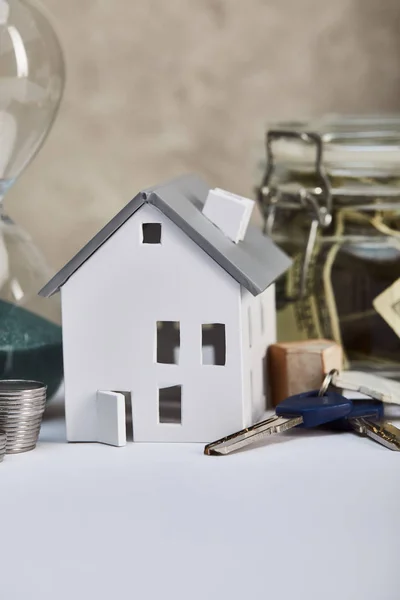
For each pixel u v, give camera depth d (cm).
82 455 78
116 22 117
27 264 88
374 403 85
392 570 62
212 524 66
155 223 78
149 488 71
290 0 115
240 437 77
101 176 119
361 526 65
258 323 85
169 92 117
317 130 99
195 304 77
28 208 120
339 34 115
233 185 118
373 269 93
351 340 94
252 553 64
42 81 87
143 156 118
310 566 63
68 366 80
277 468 74
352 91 115
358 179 94
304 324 95
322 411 79
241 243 82
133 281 78
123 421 80
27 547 65
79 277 79
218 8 116
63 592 63
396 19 114
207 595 63
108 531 66
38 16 88
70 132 119
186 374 79
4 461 77
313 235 94
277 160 98
